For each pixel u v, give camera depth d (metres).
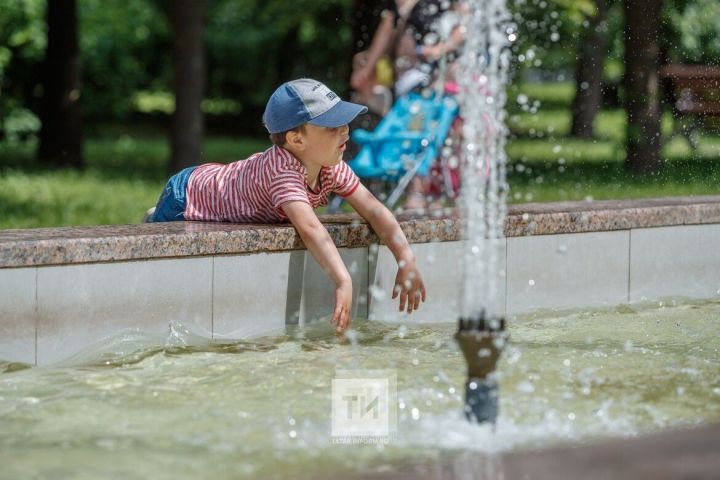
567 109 52.88
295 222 8.46
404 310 9.29
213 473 5.14
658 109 22.14
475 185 9.41
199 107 25.45
